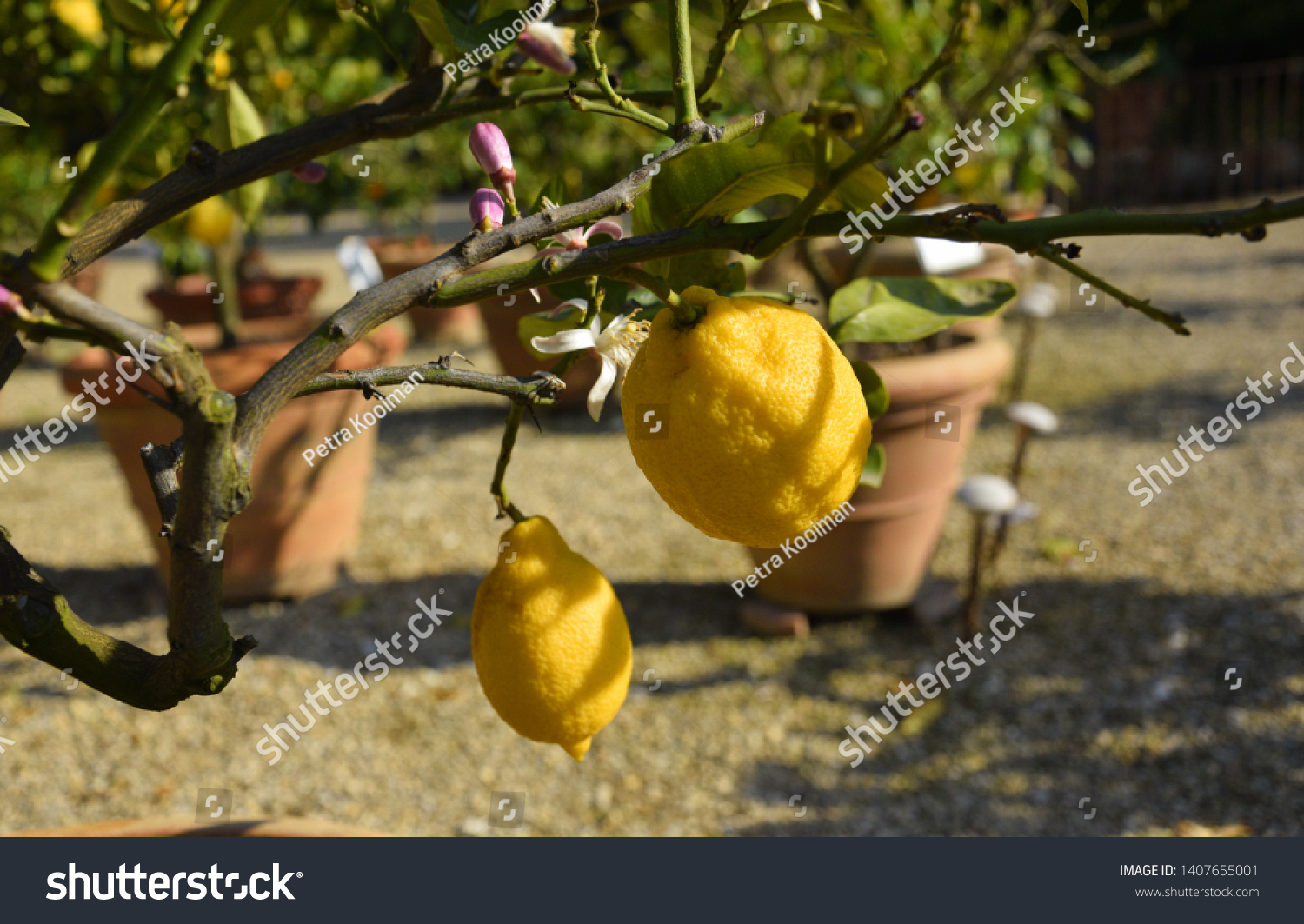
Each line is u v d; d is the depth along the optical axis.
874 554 2.06
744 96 2.40
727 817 1.63
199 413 0.51
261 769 1.79
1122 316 4.46
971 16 0.50
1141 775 1.68
